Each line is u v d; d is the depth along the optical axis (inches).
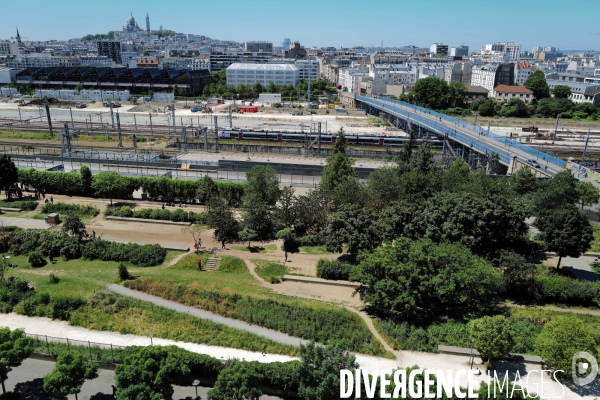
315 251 4072.3
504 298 3326.8
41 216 4731.8
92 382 2372.0
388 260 2967.5
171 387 2143.2
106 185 5275.6
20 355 2229.3
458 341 2753.4
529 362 2549.2
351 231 3649.1
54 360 2541.8
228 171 6717.5
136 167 6353.3
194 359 2335.1
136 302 3083.2
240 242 4254.4
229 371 2082.9
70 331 2832.2
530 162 6501.0
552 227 3580.2
